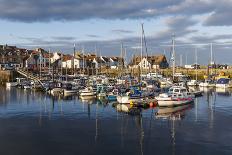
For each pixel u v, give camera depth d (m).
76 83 94.81
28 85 101.44
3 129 41.81
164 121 45.09
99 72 139.62
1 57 162.75
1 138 37.31
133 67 118.75
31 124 44.75
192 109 55.53
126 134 38.19
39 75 117.31
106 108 57.81
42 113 53.59
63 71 138.12
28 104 64.75
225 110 54.47
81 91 75.69
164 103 57.97
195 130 39.66
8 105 63.53
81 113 52.94
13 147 33.78
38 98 75.00
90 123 44.72
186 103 60.12
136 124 43.44
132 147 33.03
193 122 44.34
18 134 39.16
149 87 77.19
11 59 165.25
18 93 87.12
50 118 49.00
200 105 60.44
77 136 37.69
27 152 32.12
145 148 32.66
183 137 36.44
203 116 48.78
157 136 37.03
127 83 84.06
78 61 165.38
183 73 129.75
